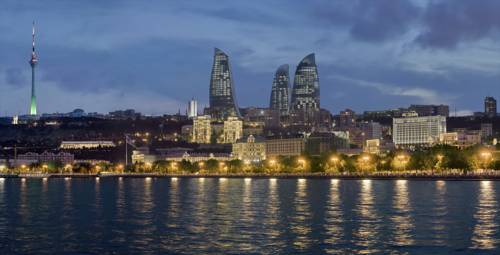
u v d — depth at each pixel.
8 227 179.62
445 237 153.88
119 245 148.88
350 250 139.25
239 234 161.62
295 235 159.12
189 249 142.88
